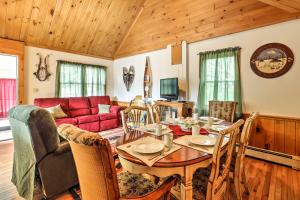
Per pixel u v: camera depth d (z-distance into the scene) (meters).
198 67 4.03
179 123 2.24
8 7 3.46
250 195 1.99
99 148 0.86
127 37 5.46
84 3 4.05
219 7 3.41
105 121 4.88
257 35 3.14
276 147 2.97
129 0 4.33
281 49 2.89
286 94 2.89
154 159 1.19
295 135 2.79
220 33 3.58
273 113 3.03
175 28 4.24
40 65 4.58
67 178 1.95
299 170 2.59
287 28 2.83
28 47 4.37
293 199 1.93
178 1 3.85
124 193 1.25
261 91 3.14
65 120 4.13
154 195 1.08
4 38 3.93
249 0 3.05
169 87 4.36
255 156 3.09
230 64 3.48
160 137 1.68
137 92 5.56
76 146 0.99
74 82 5.28
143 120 2.70
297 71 2.78
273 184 2.22
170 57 4.56
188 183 1.22
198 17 3.76
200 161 1.20
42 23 4.07
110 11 4.47
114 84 6.39
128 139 1.62
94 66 5.74
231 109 2.81
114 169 0.93
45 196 1.87
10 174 2.45
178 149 1.37
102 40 5.32
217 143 1.16
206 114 3.84
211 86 3.77
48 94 4.77
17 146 2.07
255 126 3.16
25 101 4.35
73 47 5.14
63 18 4.18
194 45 4.09
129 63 5.77
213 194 1.24
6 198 1.92
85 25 4.61
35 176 1.92
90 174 0.99
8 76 6.14
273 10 2.89
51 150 1.80
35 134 1.69
